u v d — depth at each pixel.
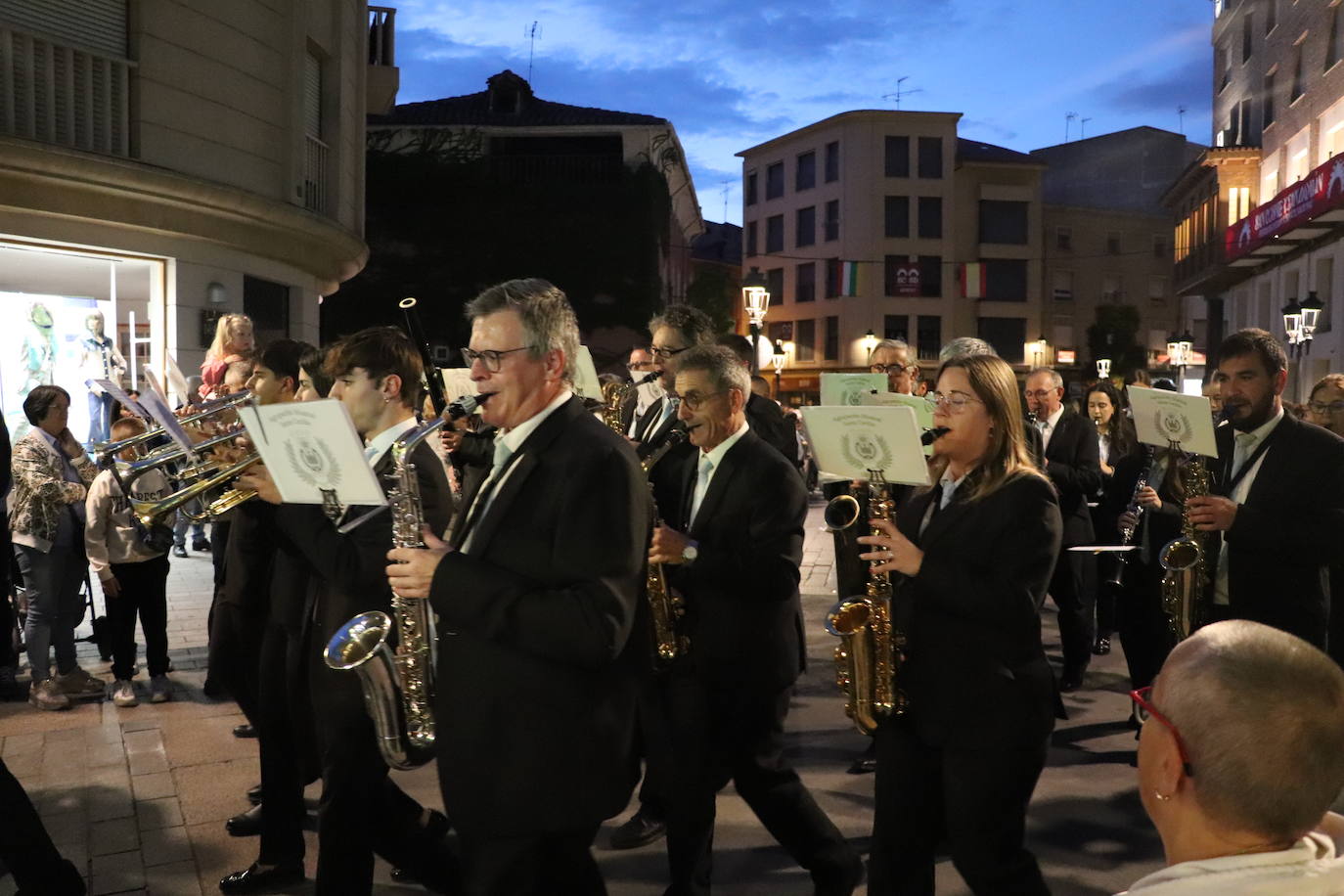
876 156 51.22
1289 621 3.97
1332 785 1.18
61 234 10.36
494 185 28.12
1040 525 2.81
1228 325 35.12
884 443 2.92
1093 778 4.96
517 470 2.47
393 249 27.97
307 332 14.16
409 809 3.62
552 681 2.40
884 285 51.59
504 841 2.41
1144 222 57.09
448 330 28.03
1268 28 31.16
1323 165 20.72
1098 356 52.84
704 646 3.39
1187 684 1.23
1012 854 2.77
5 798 3.29
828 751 5.34
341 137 14.32
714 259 61.41
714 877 3.93
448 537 2.67
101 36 10.50
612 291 28.41
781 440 5.41
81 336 12.18
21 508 5.79
